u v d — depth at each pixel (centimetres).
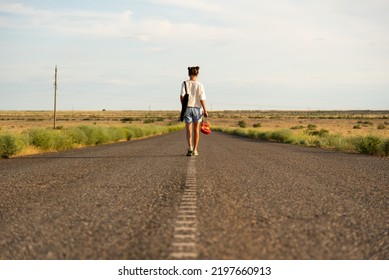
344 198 1236
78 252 697
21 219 956
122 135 7438
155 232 815
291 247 714
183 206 1088
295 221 918
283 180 1625
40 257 679
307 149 4275
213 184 1503
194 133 2864
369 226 881
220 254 670
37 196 1271
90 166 2189
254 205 1106
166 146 4588
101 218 953
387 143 3566
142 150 3738
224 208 1062
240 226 863
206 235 787
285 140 6881
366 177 1766
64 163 2394
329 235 798
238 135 11900
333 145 4969
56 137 4075
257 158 2770
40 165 2291
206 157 2814
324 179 1675
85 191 1356
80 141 4925
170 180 1611
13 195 1293
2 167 2220
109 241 756
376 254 687
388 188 1452
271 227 856
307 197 1244
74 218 959
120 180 1617
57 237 791
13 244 752
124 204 1124
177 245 721
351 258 666
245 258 655
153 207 1078
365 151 3706
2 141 3061
